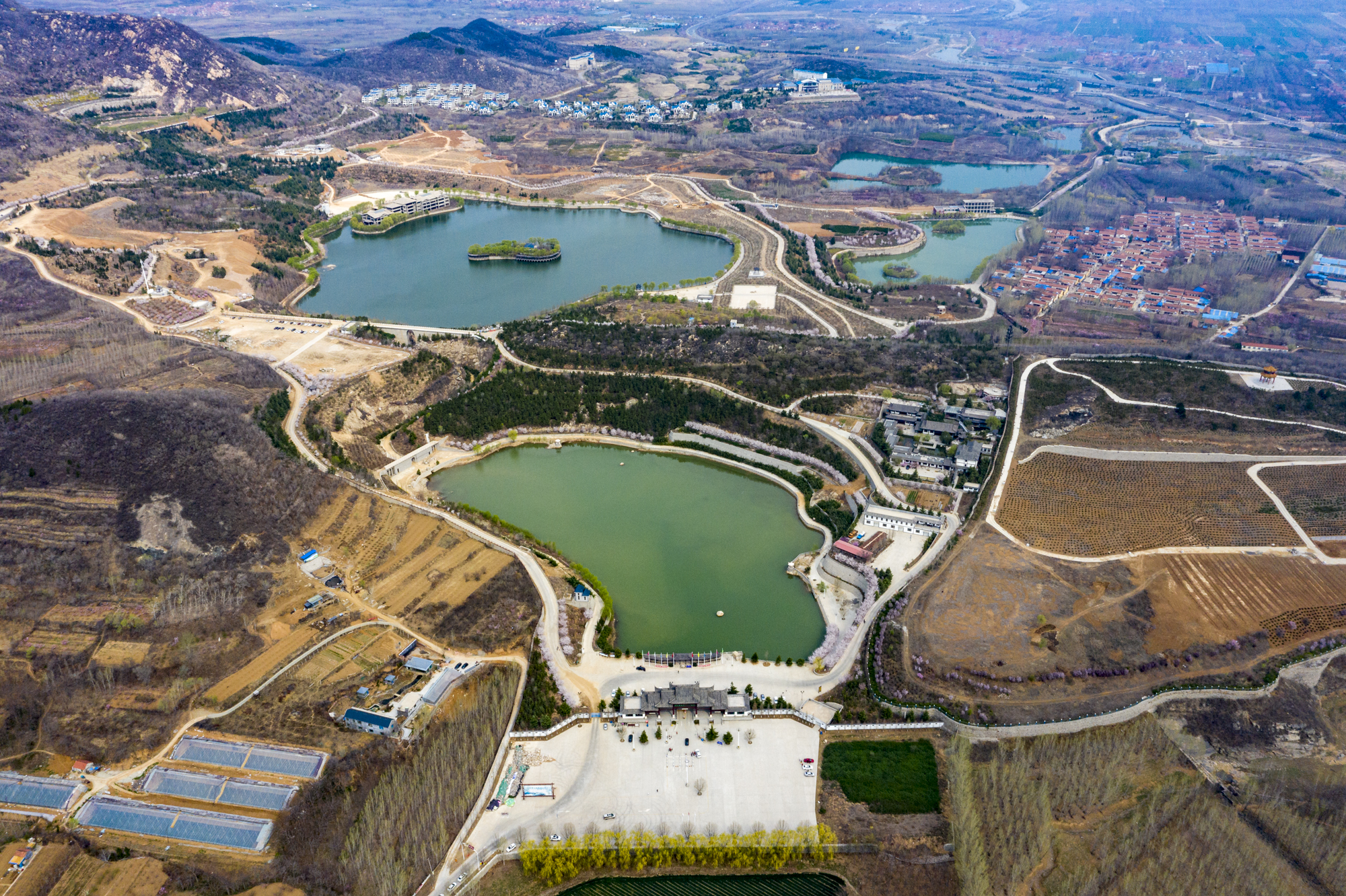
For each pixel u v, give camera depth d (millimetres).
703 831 175875
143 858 165000
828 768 190625
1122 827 173000
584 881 169375
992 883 161125
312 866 162875
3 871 162250
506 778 187000
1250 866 163500
